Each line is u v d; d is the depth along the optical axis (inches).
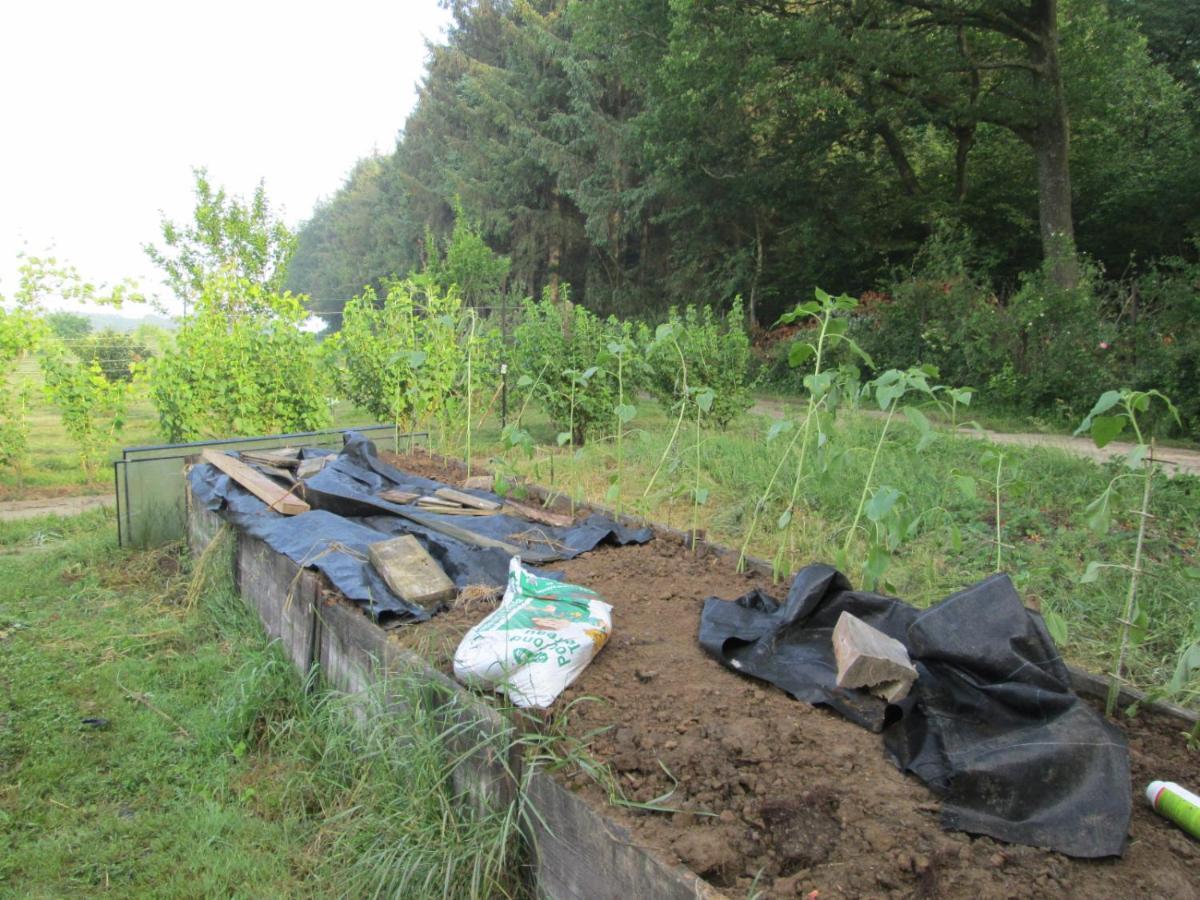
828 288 941.2
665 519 241.1
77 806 124.3
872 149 905.5
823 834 84.0
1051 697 95.0
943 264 649.0
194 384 324.2
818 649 122.4
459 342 388.2
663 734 101.6
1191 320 467.8
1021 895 75.2
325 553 162.2
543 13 1332.4
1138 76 827.4
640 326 381.4
